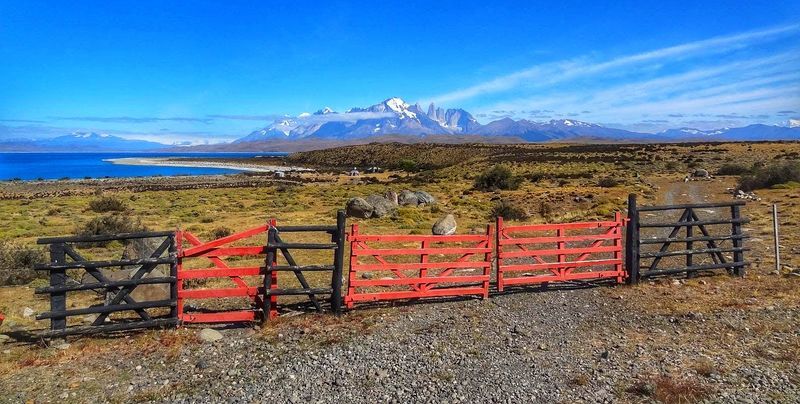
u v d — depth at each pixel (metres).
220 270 9.62
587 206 37.19
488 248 11.48
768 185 45.03
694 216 12.83
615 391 6.66
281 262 17.34
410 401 6.49
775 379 6.84
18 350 8.48
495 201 43.59
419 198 43.75
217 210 43.50
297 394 6.71
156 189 76.69
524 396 6.58
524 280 11.94
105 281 8.90
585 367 7.47
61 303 8.70
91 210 43.03
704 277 12.81
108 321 9.89
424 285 11.06
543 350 8.23
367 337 8.92
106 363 7.90
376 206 35.09
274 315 10.02
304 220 34.00
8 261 15.09
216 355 8.18
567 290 12.12
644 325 9.40
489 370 7.43
